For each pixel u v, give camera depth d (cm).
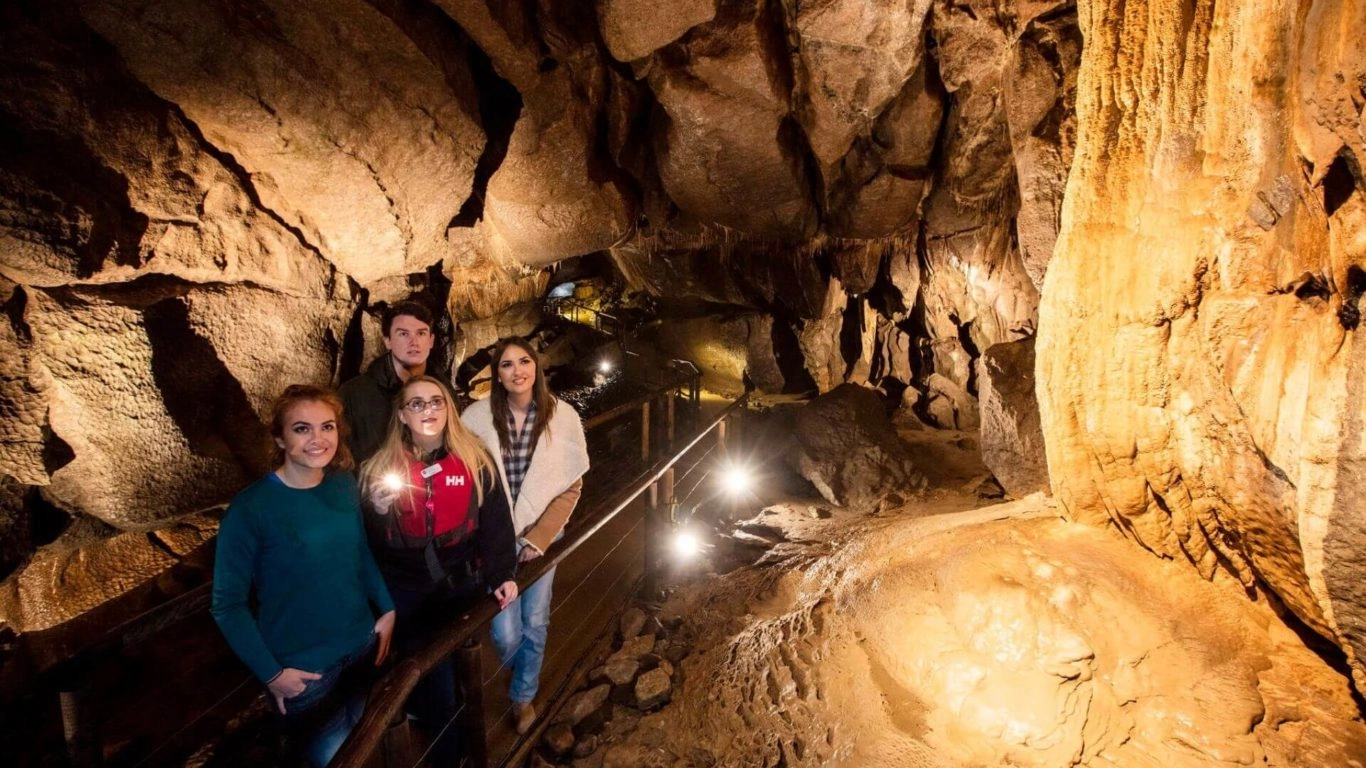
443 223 564
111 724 331
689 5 503
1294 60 198
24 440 352
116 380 371
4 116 316
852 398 660
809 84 594
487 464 223
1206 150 238
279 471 196
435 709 230
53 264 334
